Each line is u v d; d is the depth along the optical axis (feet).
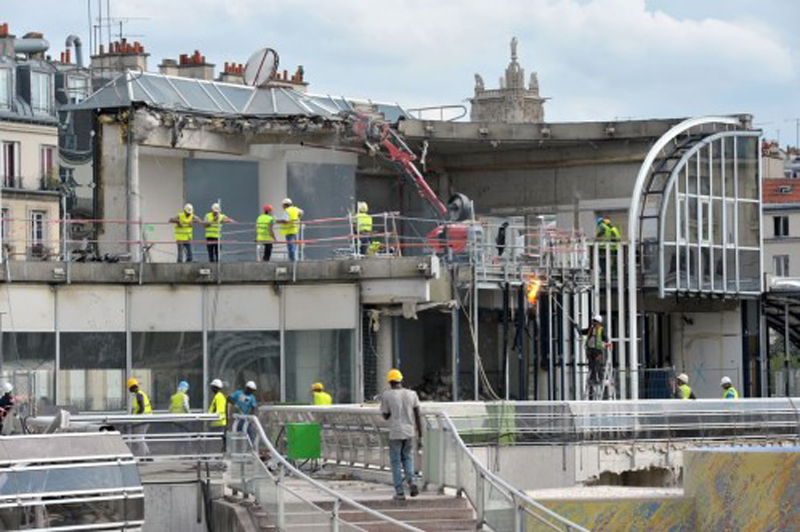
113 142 210.18
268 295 194.08
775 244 487.20
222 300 193.67
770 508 134.10
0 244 213.87
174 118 212.02
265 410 160.97
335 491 127.85
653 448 180.55
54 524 115.44
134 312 191.52
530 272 211.41
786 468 133.49
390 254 212.23
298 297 194.70
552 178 256.73
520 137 247.29
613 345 235.61
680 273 241.14
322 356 194.08
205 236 204.23
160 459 142.51
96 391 189.98
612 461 176.65
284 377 193.98
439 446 135.54
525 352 219.41
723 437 186.50
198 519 136.26
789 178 506.48
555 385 216.54
